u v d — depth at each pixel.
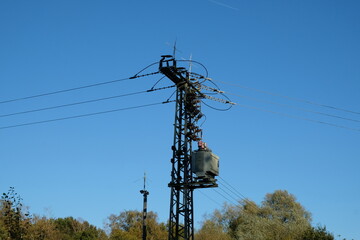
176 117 32.75
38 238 56.00
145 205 46.19
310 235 58.50
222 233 76.62
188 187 31.38
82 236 84.31
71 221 94.94
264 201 84.12
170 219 30.77
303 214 80.50
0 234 39.38
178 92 33.34
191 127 32.69
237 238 75.62
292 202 82.25
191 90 33.72
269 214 79.94
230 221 83.50
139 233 85.88
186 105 33.00
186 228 30.50
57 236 75.75
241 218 80.81
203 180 31.09
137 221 92.31
